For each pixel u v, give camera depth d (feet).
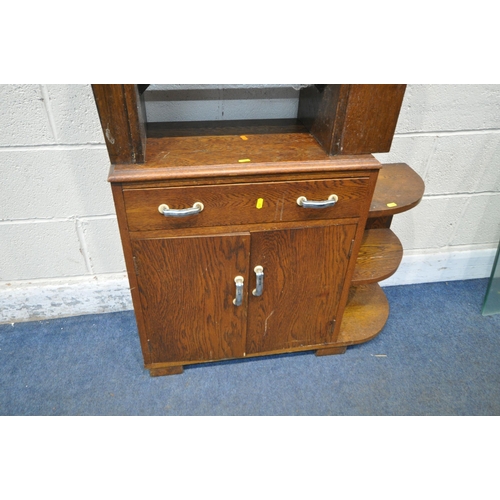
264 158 3.40
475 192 5.27
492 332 5.23
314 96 3.73
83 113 3.91
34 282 4.96
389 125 3.38
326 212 3.61
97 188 4.38
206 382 4.52
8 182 4.17
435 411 4.33
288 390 4.47
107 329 5.08
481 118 4.66
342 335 4.77
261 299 4.07
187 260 3.64
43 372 4.57
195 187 3.26
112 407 4.27
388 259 4.48
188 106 4.13
